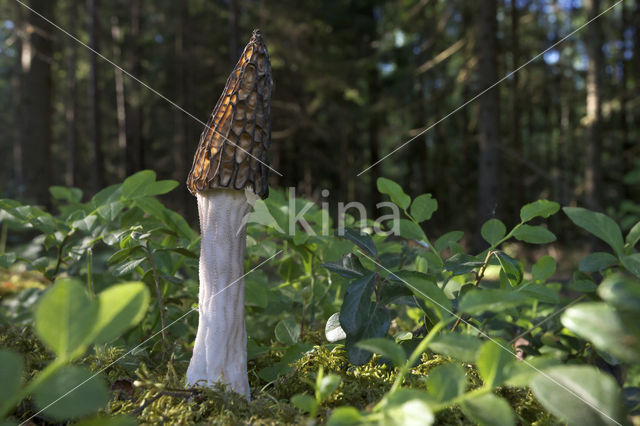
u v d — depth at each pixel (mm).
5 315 340
